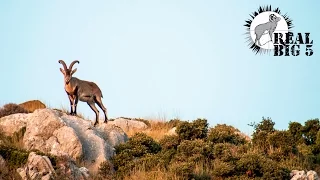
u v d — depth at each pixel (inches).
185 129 4296.3
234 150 4121.6
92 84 4421.8
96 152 4037.9
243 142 4419.3
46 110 4148.6
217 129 4554.6
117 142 4249.5
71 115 4286.4
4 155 3686.0
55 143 4008.4
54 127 4089.6
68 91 4298.7
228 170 3782.0
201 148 4018.2
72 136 4001.0
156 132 4958.2
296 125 4606.3
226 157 3907.5
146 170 3878.0
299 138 4547.2
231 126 4776.1
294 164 4077.3
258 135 4301.2
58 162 3649.1
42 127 4089.6
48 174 3548.2
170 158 4013.3
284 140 4210.1
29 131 4126.5
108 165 3878.0
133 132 4943.4
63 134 4030.5
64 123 4104.3
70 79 4279.0
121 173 3855.8
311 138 4549.7
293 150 4237.2
